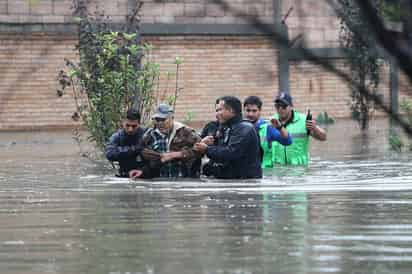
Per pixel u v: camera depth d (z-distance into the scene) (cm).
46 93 6378
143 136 3284
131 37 4356
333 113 7175
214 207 2403
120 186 3028
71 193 2822
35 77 6334
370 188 2908
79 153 4578
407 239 1827
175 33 6712
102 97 4300
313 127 3788
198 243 1795
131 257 1647
